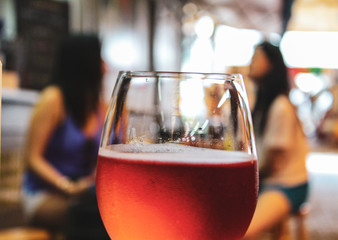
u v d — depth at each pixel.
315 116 14.05
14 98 3.14
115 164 0.42
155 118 0.45
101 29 5.87
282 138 2.20
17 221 2.47
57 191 1.90
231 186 0.41
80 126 2.08
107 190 0.43
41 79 4.37
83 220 0.91
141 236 0.40
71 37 2.10
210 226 0.40
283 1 6.48
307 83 14.11
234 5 7.18
